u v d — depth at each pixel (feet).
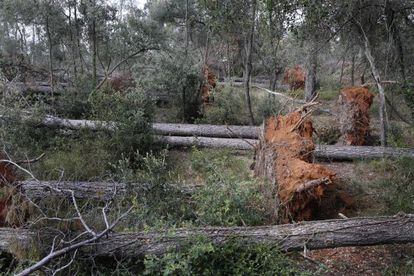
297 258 16.66
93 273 14.88
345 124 31.32
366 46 29.01
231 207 18.13
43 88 43.60
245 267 14.07
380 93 29.27
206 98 42.96
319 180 18.19
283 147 21.72
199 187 20.81
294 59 40.11
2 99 29.01
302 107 25.00
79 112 36.94
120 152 27.07
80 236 15.19
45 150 27.78
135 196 18.58
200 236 14.48
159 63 39.60
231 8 33.12
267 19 32.12
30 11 41.24
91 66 55.36
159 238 15.06
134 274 14.93
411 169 22.41
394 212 19.40
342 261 16.56
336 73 59.77
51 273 13.78
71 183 21.54
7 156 21.49
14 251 15.37
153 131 30.35
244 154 30.89
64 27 45.34
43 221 16.29
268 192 20.12
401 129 32.42
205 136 34.35
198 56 45.52
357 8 28.27
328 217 20.26
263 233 15.67
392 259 16.58
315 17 27.68
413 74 31.55
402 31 30.60
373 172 26.50
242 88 47.26
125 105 29.86
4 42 57.00
